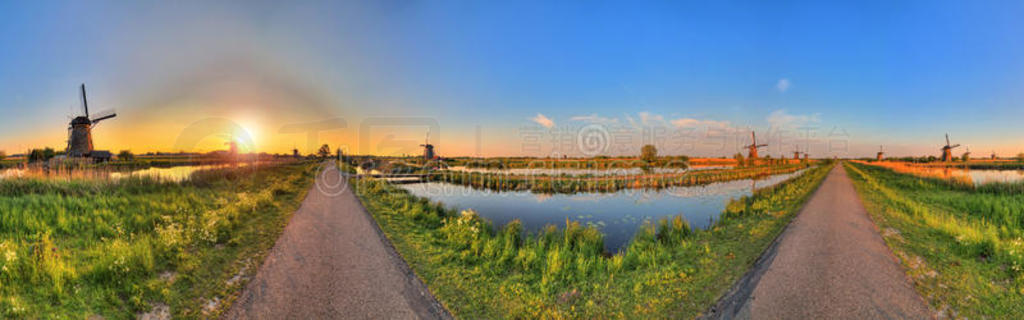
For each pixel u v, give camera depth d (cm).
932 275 583
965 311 465
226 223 838
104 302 448
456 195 1869
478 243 763
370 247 739
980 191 1631
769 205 1320
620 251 762
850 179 2547
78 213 862
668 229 959
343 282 556
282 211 1099
